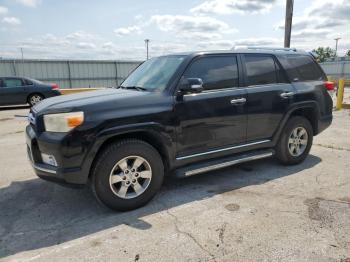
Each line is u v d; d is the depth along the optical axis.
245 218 3.36
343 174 4.68
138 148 3.51
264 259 2.66
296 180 4.46
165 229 3.19
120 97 3.56
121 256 2.75
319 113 5.25
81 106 3.28
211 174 4.78
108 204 3.46
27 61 26.33
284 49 5.14
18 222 3.43
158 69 4.25
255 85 4.48
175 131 3.74
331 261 2.62
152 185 3.68
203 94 3.96
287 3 12.00
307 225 3.19
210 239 2.98
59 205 3.83
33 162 3.56
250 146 4.50
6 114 12.38
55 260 2.72
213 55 4.15
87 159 3.25
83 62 28.77
